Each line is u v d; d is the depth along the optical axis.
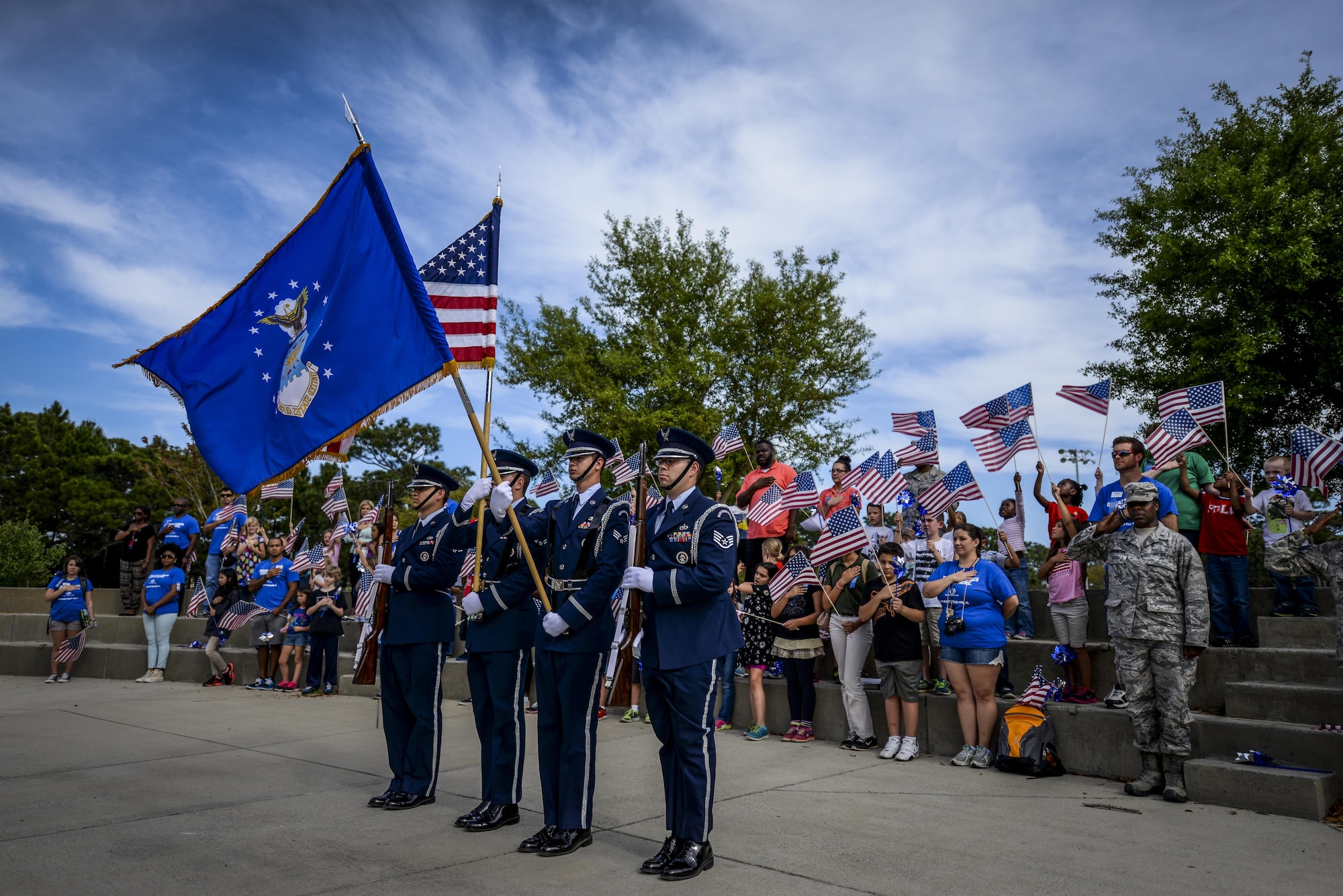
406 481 33.66
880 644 7.54
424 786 5.64
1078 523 8.82
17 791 6.07
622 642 5.03
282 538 12.98
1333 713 6.27
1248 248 17.38
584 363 22.23
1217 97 20.47
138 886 4.11
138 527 15.72
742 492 10.45
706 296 23.25
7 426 38.78
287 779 6.46
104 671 14.09
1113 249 20.92
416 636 5.62
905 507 10.03
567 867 4.43
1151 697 6.00
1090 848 4.75
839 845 4.81
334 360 5.47
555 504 5.43
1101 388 8.45
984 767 6.93
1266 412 18.83
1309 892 4.08
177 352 5.38
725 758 7.37
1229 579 7.81
